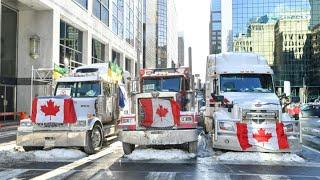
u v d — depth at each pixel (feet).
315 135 72.74
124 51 211.41
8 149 50.78
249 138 44.19
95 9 156.46
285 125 44.34
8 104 111.34
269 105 44.52
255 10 445.37
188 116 44.65
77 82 56.49
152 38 431.02
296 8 429.79
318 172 36.35
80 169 37.81
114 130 59.06
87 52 144.56
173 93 45.96
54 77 73.15
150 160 42.57
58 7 118.32
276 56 435.53
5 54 111.04
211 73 56.65
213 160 42.39
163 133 44.09
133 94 52.11
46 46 114.83
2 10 109.91
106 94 57.62
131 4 235.20
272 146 43.88
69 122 47.06
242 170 37.14
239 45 448.24
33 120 47.50
